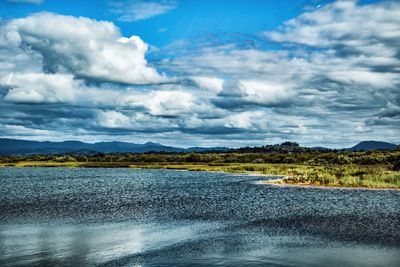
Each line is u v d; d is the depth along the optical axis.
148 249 25.12
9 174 139.75
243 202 49.41
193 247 25.59
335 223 33.38
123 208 44.56
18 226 33.34
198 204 47.88
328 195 56.41
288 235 28.92
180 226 33.03
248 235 29.12
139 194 62.22
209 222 34.84
